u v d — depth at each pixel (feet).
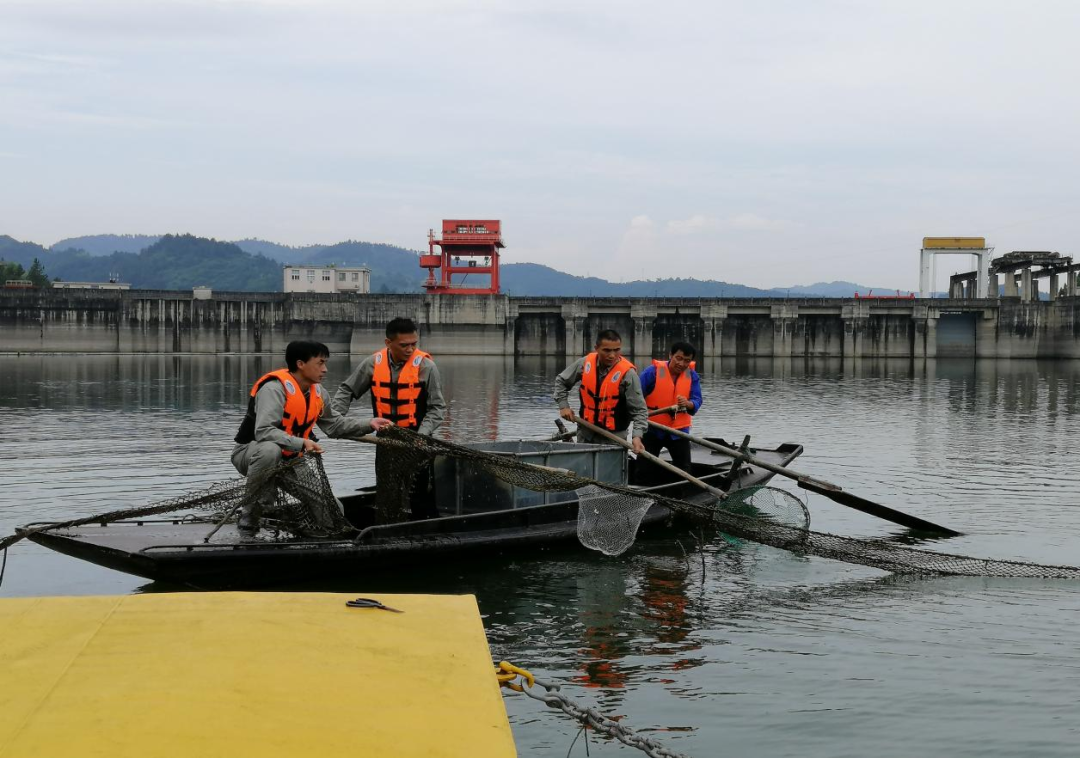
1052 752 22.39
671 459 50.37
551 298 331.36
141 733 9.60
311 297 321.52
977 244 366.02
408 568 36.60
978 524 49.44
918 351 328.90
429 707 10.97
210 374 191.62
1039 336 330.75
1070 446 82.33
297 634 12.62
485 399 135.13
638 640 30.32
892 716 24.44
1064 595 36.01
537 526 40.24
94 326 310.04
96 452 72.90
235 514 36.24
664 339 342.23
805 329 334.85
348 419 37.22
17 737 9.34
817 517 51.16
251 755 9.46
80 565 38.01
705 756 22.16
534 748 22.43
